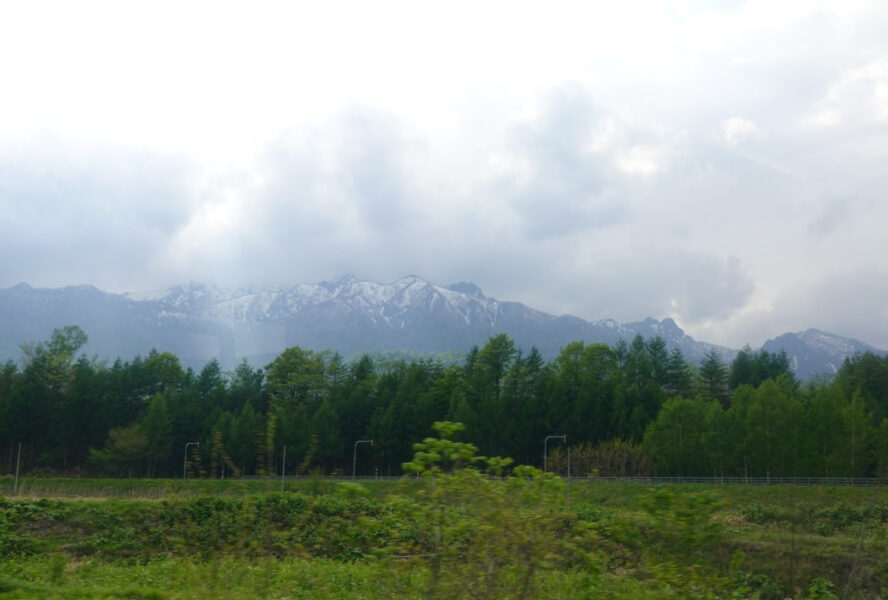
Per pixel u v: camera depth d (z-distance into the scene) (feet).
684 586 23.50
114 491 175.11
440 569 23.86
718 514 25.05
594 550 24.61
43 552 80.79
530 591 23.91
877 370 267.80
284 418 234.99
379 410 257.14
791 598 32.14
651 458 212.23
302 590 38.09
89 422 254.88
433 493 23.39
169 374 296.92
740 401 219.00
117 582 52.13
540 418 251.60
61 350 291.99
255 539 35.60
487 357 299.99
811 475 188.34
